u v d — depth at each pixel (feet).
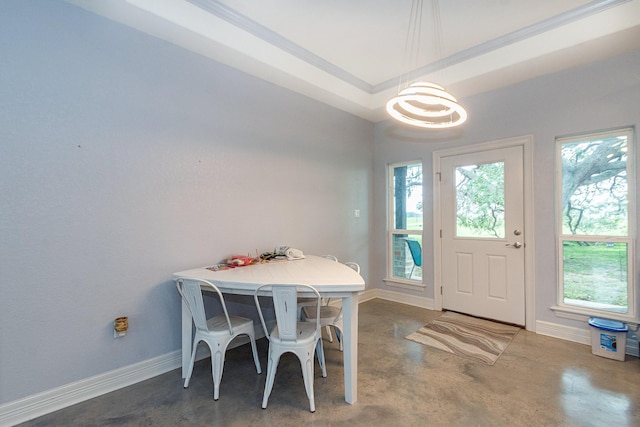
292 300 6.00
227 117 9.04
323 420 5.81
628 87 8.41
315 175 11.76
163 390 6.86
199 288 6.60
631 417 5.80
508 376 7.29
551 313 9.68
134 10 6.63
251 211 9.63
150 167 7.50
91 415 5.98
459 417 5.84
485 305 11.19
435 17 8.18
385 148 14.16
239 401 6.44
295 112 11.00
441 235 12.34
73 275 6.41
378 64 10.82
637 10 7.19
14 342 5.76
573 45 8.07
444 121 12.09
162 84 7.71
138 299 7.30
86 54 6.57
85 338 6.54
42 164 6.05
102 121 6.78
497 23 8.46
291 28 8.71
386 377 7.29
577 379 7.12
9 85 5.72
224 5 7.72
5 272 5.68
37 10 6.01
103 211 6.79
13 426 5.64
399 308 12.70
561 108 9.48
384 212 14.24
